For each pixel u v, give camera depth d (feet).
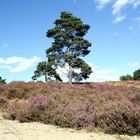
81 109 35.22
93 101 40.50
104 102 39.24
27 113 36.86
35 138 27.12
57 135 28.68
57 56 167.22
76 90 54.08
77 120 32.86
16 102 45.03
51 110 36.76
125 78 280.51
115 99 42.14
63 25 175.42
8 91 60.64
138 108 31.45
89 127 31.42
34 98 39.55
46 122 35.42
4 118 38.86
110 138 27.91
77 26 172.14
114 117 30.89
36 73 174.70
